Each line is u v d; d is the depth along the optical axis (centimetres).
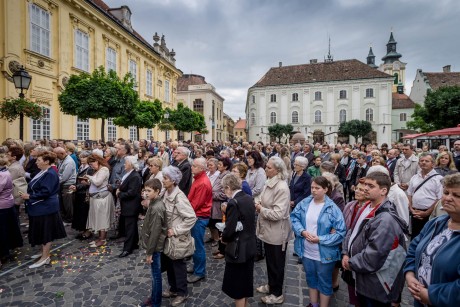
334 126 4506
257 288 362
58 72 1488
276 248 324
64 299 332
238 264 280
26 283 370
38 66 1359
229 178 297
